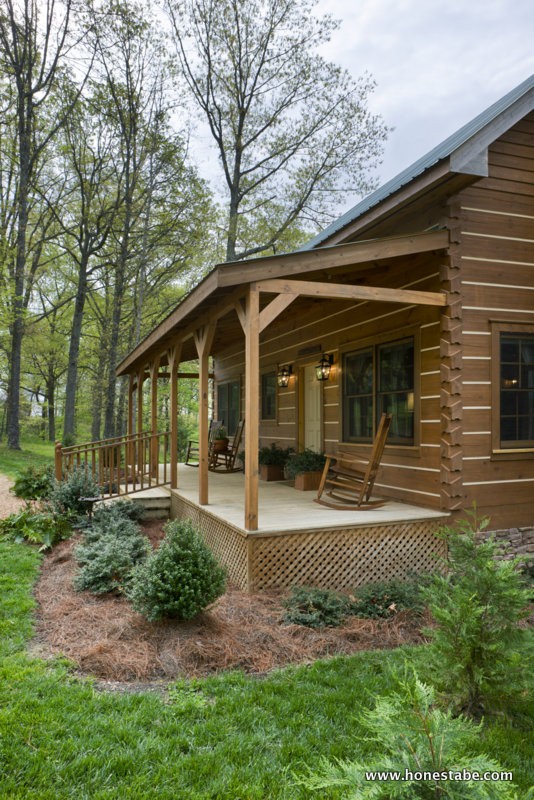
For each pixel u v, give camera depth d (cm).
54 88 1820
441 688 290
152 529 734
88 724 261
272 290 473
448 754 155
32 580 501
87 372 2742
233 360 1283
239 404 1239
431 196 550
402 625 416
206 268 2211
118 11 1736
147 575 386
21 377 2655
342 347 764
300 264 478
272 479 912
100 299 2483
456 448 544
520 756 254
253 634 382
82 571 480
